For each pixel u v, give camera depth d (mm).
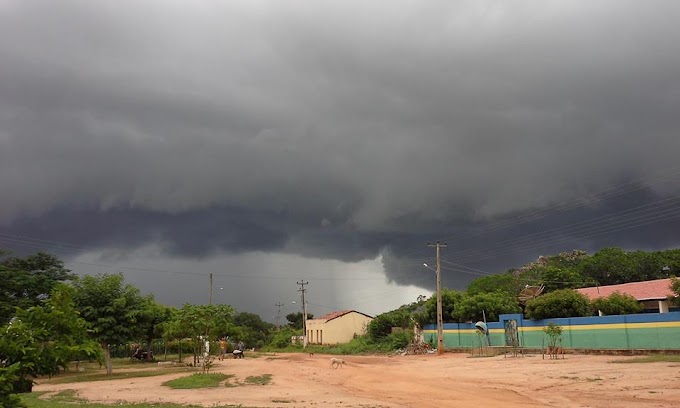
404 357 50688
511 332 47188
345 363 41125
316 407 16328
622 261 68562
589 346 38938
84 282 32500
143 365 43375
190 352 65875
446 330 57594
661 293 47750
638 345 35500
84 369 38656
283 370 33562
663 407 14953
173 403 17594
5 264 41125
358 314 88438
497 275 77375
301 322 131500
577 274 67250
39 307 9188
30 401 17125
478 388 21250
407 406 16422
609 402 16156
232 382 25359
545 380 22578
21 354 8398
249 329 107875
